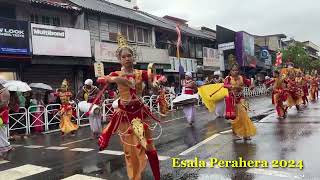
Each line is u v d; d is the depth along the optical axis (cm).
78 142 1088
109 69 2177
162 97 1722
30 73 1778
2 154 929
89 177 655
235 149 803
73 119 1519
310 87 2148
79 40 1870
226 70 3797
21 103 1359
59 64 1814
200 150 817
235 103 886
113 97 1695
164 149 854
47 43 1712
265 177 591
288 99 1516
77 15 2016
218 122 1327
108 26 2255
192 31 3359
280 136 924
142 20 2500
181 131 1147
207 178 604
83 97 1191
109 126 539
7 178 687
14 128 1300
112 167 720
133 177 517
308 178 575
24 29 1616
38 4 1756
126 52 524
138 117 527
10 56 1560
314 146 788
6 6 1722
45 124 1424
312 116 1306
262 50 4734
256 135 958
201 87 1305
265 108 1798
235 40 3781
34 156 891
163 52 2583
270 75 4869
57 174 695
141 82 530
